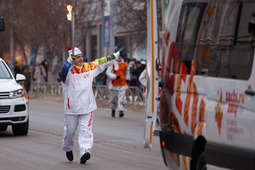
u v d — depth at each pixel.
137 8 30.91
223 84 8.04
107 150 14.66
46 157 13.44
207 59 8.62
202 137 8.70
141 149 14.91
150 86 9.71
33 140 16.55
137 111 28.52
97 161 12.90
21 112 17.25
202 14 8.97
